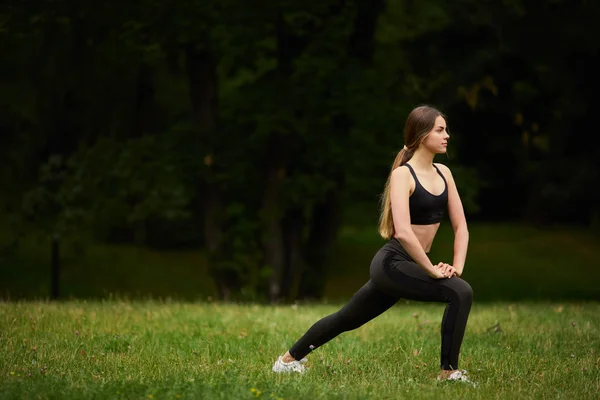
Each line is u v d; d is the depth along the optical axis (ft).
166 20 66.23
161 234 140.56
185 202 72.18
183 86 100.89
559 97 79.00
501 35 73.56
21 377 24.39
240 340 32.96
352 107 68.90
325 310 47.93
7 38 71.72
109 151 74.08
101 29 70.64
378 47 73.77
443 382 24.25
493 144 95.14
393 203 24.47
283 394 21.65
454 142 74.74
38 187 80.89
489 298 108.17
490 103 81.20
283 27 69.31
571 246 150.10
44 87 84.48
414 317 43.68
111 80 86.22
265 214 71.46
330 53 68.44
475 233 160.76
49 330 34.86
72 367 26.53
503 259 139.44
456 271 24.62
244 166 72.08
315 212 78.43
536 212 167.22
